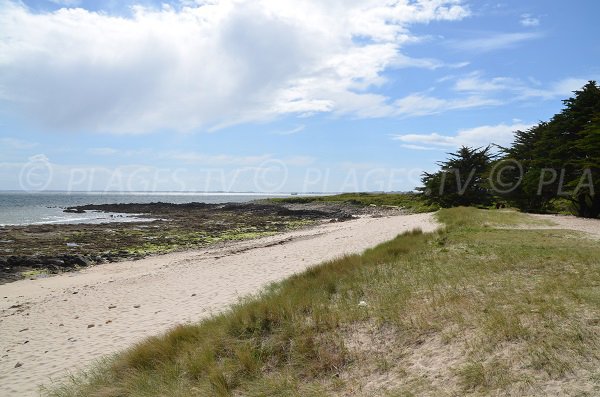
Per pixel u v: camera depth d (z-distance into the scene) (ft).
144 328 32.73
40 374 26.16
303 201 305.53
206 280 48.67
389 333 21.34
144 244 100.63
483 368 16.38
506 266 30.89
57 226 142.82
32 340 33.27
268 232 123.65
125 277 58.90
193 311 35.63
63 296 49.14
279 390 18.29
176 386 20.07
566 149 92.63
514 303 21.84
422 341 19.93
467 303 22.84
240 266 56.18
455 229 62.34
